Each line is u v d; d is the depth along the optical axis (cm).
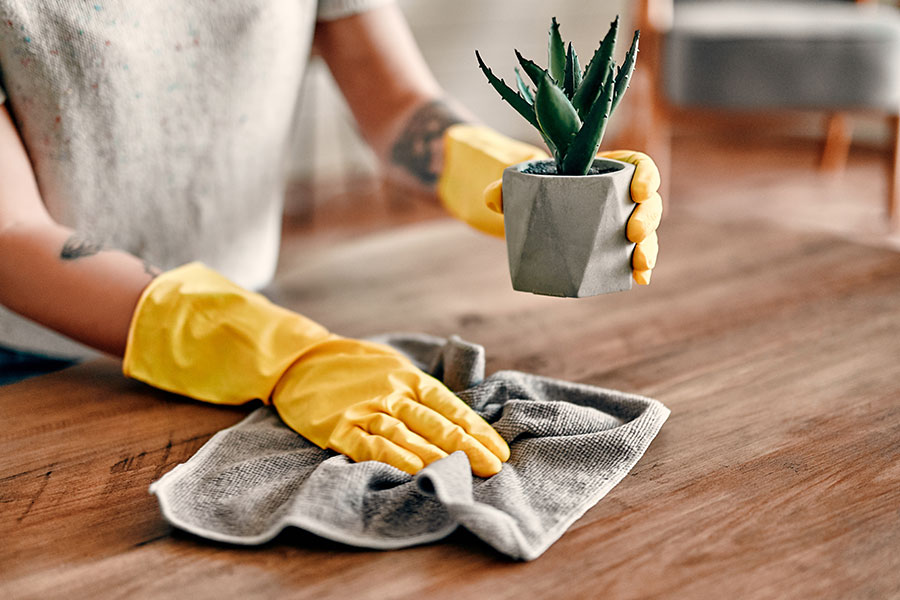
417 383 87
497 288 120
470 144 113
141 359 94
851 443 85
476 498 77
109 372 100
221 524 75
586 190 76
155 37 110
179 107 117
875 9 315
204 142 122
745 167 385
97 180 116
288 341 93
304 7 122
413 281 123
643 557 72
